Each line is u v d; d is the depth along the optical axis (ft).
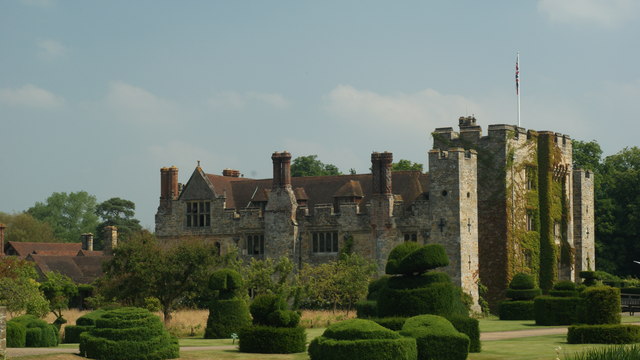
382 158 268.41
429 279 156.56
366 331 130.31
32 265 259.19
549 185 281.13
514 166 270.67
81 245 420.77
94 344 139.23
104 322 143.02
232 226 290.35
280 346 149.59
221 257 233.96
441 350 133.90
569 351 146.10
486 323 221.05
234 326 185.78
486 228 269.23
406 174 280.92
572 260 286.66
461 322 145.89
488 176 269.64
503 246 266.36
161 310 233.76
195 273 222.48
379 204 267.39
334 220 273.95
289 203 279.90
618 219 363.15
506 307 233.76
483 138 271.28
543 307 210.59
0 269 237.04
